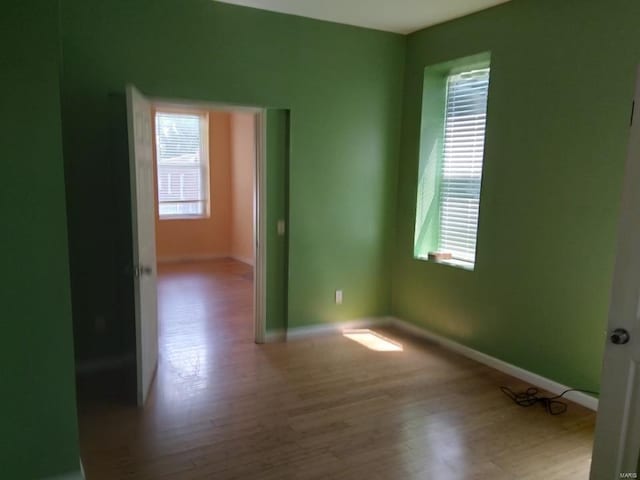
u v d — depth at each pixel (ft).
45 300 6.77
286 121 13.12
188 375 11.44
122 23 10.73
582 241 10.03
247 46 12.14
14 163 6.38
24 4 6.20
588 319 10.03
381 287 15.44
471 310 12.78
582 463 8.11
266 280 13.58
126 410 9.70
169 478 7.54
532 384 11.20
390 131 14.65
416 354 13.09
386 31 13.98
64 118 10.40
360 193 14.48
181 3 11.28
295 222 13.57
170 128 25.05
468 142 13.43
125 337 11.53
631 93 9.01
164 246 25.58
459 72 13.64
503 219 11.71
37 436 6.95
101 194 10.93
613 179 9.41
